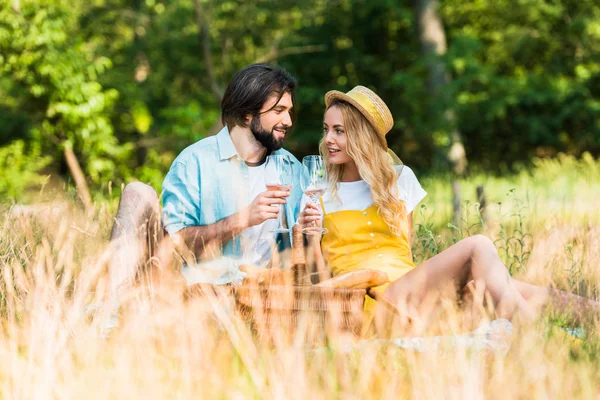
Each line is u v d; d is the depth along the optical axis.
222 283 3.50
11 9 12.67
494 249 3.24
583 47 18.61
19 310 3.05
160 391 2.43
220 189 3.78
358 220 3.66
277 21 19.17
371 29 21.02
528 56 19.23
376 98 3.67
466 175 16.03
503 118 19.72
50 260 3.10
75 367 2.65
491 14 19.83
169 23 19.38
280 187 3.48
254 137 3.82
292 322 2.96
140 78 20.14
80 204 4.44
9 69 13.00
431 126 16.09
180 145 17.22
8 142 15.72
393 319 3.09
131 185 3.67
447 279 3.25
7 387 2.52
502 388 2.44
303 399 2.40
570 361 2.68
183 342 2.70
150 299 3.14
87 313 3.12
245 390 2.49
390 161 3.73
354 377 2.61
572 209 5.61
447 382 2.44
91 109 13.56
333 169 3.76
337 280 3.12
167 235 3.71
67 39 13.98
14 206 4.14
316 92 20.20
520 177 15.35
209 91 20.31
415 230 4.49
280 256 3.72
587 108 18.59
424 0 17.86
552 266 3.93
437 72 16.53
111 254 3.33
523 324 2.91
